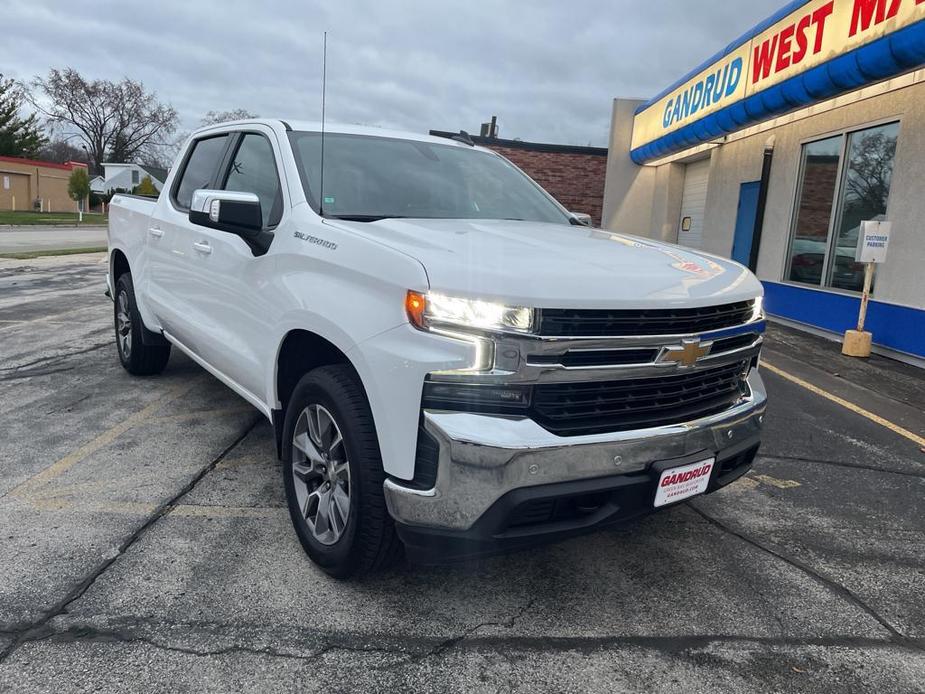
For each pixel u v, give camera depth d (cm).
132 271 529
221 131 444
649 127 1470
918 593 295
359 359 246
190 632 247
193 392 539
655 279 256
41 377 575
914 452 472
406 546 244
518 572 300
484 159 427
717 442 269
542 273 235
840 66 763
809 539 342
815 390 631
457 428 223
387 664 236
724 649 252
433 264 234
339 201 324
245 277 341
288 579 283
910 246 772
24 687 216
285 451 305
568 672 236
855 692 232
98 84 6612
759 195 1120
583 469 234
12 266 1498
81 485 366
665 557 319
